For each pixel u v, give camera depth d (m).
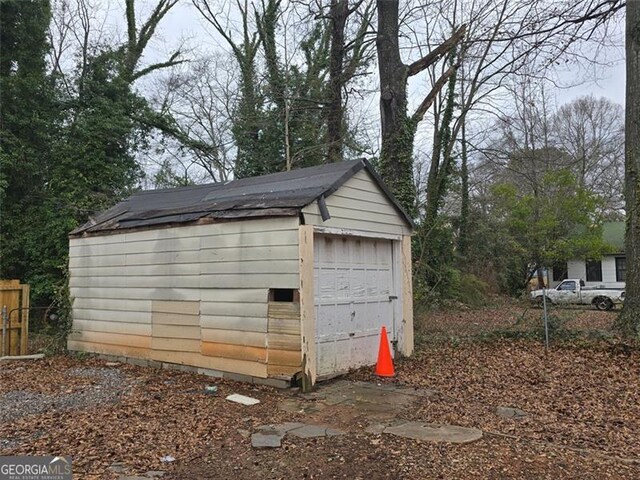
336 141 16.30
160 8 21.11
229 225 7.06
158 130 18.97
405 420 5.16
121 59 16.56
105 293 8.91
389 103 12.55
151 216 8.27
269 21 18.89
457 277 19.28
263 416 5.34
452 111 14.89
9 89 13.29
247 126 18.98
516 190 24.16
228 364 7.02
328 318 7.11
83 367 8.17
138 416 5.29
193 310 7.48
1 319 9.41
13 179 13.46
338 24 15.66
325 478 3.74
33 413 5.41
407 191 12.48
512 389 6.52
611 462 3.98
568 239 21.91
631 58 9.66
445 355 8.88
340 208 7.15
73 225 12.85
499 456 4.11
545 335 9.49
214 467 3.97
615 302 20.05
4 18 13.49
